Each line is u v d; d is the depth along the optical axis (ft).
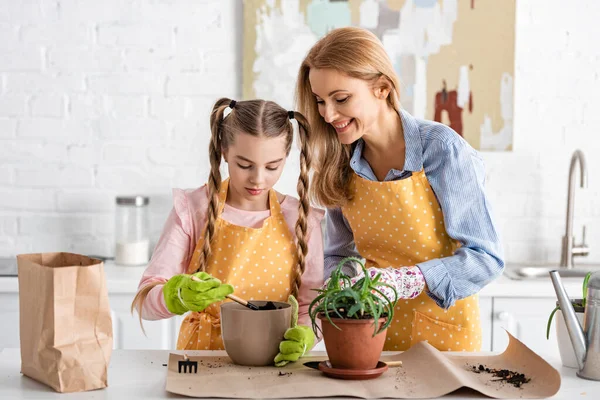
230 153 5.68
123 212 10.00
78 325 4.52
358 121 5.65
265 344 4.93
